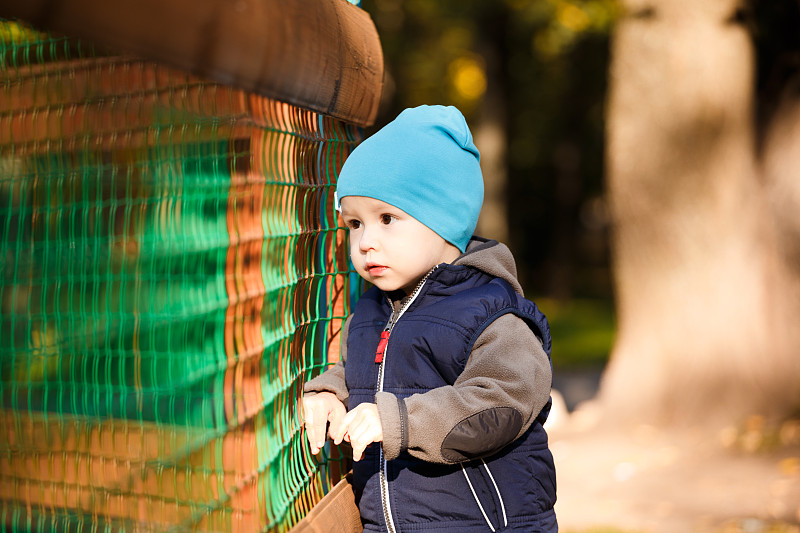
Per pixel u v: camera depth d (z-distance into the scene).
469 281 2.23
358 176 2.13
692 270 9.37
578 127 26.75
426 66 21.66
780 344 9.09
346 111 2.09
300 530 1.75
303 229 2.05
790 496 6.97
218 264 1.88
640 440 9.04
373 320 2.32
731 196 9.23
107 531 2.41
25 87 2.42
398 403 1.94
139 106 2.07
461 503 2.11
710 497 7.16
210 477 1.97
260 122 1.70
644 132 9.45
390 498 2.13
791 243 9.23
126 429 2.46
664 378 9.47
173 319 2.32
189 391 2.16
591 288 32.47
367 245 2.15
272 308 1.84
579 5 15.41
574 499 7.40
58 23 1.03
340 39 1.92
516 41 22.33
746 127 9.25
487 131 22.27
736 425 8.99
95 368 2.86
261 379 1.81
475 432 1.96
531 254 33.28
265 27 1.47
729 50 9.12
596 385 13.34
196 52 1.27
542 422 2.25
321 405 2.19
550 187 32.06
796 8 9.69
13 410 2.80
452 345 2.09
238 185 1.79
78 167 2.60
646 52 9.38
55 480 2.63
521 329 2.14
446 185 2.16
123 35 1.11
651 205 9.51
